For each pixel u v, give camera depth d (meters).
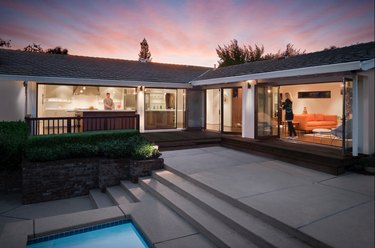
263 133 11.19
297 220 4.35
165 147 10.69
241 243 4.12
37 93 11.28
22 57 12.77
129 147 8.27
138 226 5.06
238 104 14.31
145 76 13.63
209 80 12.62
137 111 13.23
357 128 7.89
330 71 7.77
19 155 7.86
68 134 8.70
